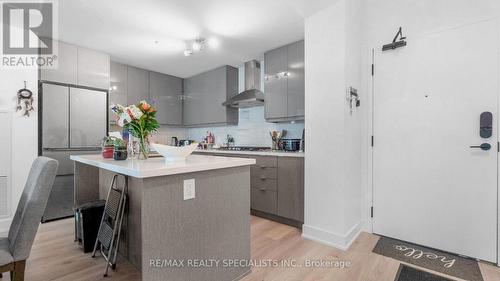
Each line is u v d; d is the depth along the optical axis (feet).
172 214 4.16
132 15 7.93
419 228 7.00
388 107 7.52
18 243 3.90
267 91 11.18
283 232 8.23
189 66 13.35
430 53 6.79
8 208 8.32
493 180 5.91
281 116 10.61
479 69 6.09
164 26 8.73
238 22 8.48
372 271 5.71
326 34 7.24
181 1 7.16
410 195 7.14
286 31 9.18
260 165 9.75
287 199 8.87
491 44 5.94
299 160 8.49
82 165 7.25
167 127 15.66
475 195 6.15
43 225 8.73
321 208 7.41
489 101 5.96
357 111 7.70
